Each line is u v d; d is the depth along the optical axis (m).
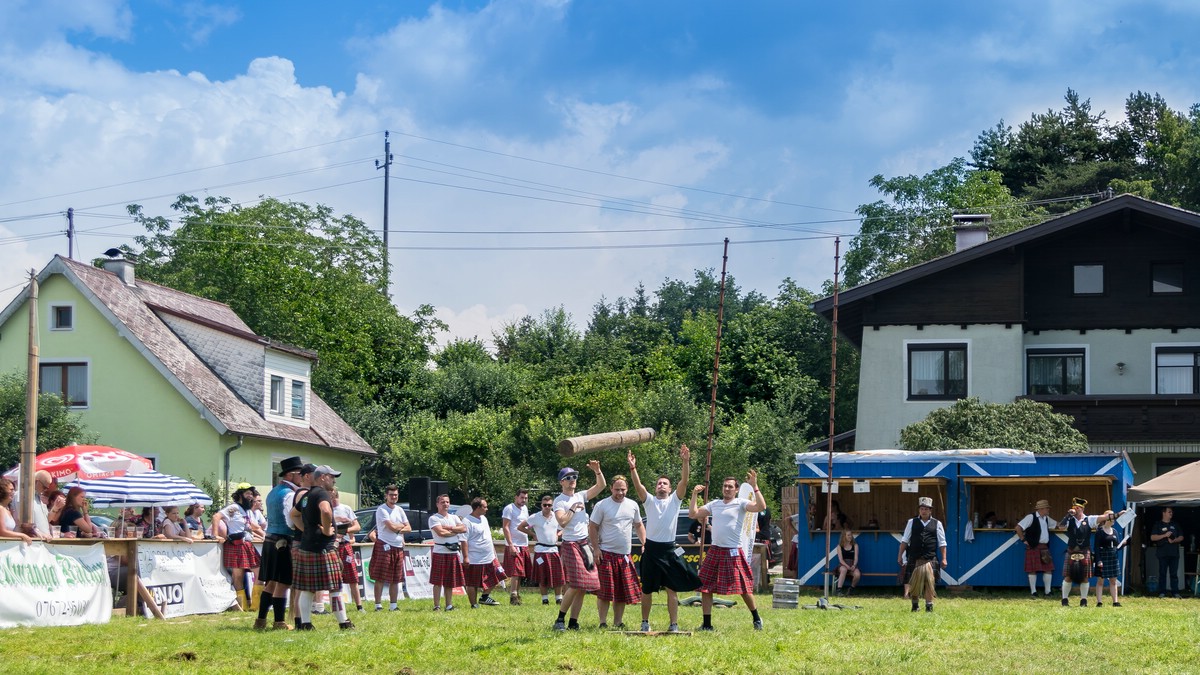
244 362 36.16
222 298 51.41
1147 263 33.12
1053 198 62.44
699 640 12.45
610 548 13.52
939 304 33.28
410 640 12.07
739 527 13.75
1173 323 32.78
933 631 14.15
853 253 59.50
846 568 24.19
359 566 20.03
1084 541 19.98
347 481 41.66
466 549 18.56
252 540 17.61
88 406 33.44
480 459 43.09
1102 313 33.19
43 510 16.09
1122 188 59.12
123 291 35.62
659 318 86.12
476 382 55.59
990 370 32.81
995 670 10.75
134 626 13.66
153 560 15.52
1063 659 11.64
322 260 56.03
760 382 59.38
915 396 33.19
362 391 54.53
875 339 33.59
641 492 13.59
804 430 51.78
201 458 32.78
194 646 11.51
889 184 60.06
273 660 10.66
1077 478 23.89
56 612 13.67
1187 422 31.31
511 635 12.77
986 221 36.91
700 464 39.66
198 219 52.88
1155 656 11.97
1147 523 26.23
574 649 11.50
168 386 33.09
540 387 51.31
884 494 26.41
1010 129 70.56
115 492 20.27
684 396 42.12
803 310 62.28
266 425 35.59
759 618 13.81
